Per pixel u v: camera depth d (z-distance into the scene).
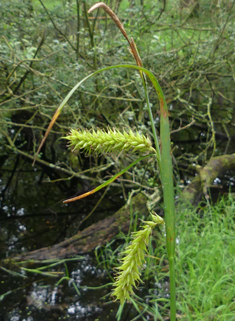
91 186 4.65
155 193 3.62
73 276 2.89
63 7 4.34
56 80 3.89
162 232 3.25
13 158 5.73
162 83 5.14
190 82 5.50
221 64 4.94
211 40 4.68
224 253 2.66
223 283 2.48
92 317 2.38
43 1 4.49
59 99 4.16
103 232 3.50
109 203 4.37
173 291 0.79
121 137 0.69
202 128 6.50
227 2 4.95
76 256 3.21
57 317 2.37
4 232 3.57
